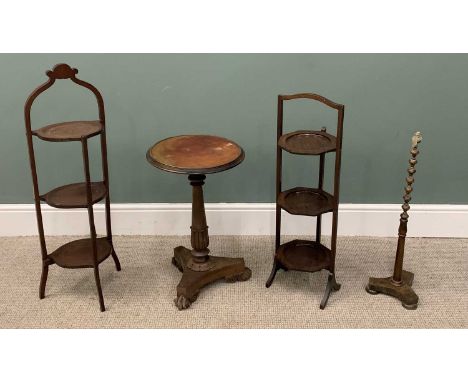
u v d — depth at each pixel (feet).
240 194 9.71
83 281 8.73
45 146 9.27
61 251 8.40
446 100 8.97
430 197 9.66
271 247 9.64
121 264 9.15
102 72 8.80
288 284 8.66
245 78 8.87
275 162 9.45
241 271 8.68
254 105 9.05
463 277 8.82
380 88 8.91
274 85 8.91
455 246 9.64
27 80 8.81
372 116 9.09
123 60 8.73
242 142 9.30
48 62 8.70
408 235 9.89
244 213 9.80
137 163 9.45
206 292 8.48
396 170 9.47
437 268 9.04
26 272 8.93
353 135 9.23
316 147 7.54
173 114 9.11
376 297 8.35
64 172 9.48
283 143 7.68
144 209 9.75
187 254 8.84
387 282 8.36
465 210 9.66
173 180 9.60
